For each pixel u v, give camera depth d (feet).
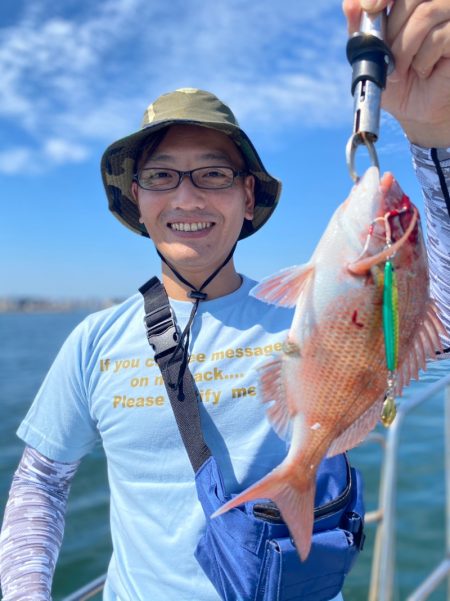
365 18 1.39
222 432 1.83
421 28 1.37
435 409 11.01
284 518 1.42
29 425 2.11
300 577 1.59
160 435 1.86
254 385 1.86
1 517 6.56
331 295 1.55
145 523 1.84
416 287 1.52
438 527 5.63
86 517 6.57
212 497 1.67
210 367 1.90
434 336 1.55
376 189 1.54
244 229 2.39
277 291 1.59
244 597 1.61
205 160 1.93
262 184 2.21
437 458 7.80
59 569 5.41
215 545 1.65
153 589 1.79
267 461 1.79
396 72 1.48
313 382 1.55
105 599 1.98
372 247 1.51
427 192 1.79
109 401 1.96
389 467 3.32
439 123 1.62
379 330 1.51
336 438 1.53
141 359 1.97
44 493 2.06
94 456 8.97
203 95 1.99
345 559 1.61
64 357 2.10
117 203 2.36
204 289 2.03
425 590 3.02
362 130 1.35
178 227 1.95
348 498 1.71
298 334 1.57
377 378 1.53
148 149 1.99
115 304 2.23
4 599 1.84
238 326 1.97
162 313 1.95
